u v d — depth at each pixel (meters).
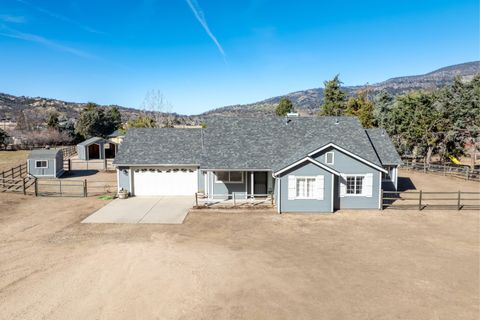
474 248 15.11
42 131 78.62
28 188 29.23
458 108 43.72
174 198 25.83
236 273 12.59
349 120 29.08
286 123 28.66
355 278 12.16
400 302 10.50
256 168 23.77
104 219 19.98
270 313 9.89
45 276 12.33
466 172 34.50
